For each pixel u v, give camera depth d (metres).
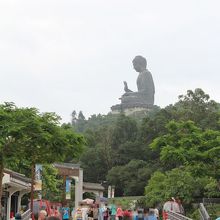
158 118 105.88
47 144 28.80
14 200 49.88
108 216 40.91
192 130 37.69
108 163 112.12
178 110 100.25
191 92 96.75
